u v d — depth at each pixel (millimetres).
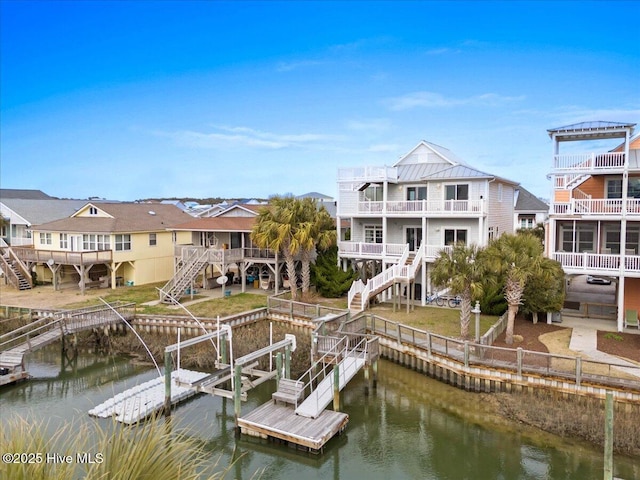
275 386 18828
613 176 23078
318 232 28984
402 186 31500
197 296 30328
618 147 23672
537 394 15797
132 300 29047
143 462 3980
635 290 22312
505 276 19062
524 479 12227
